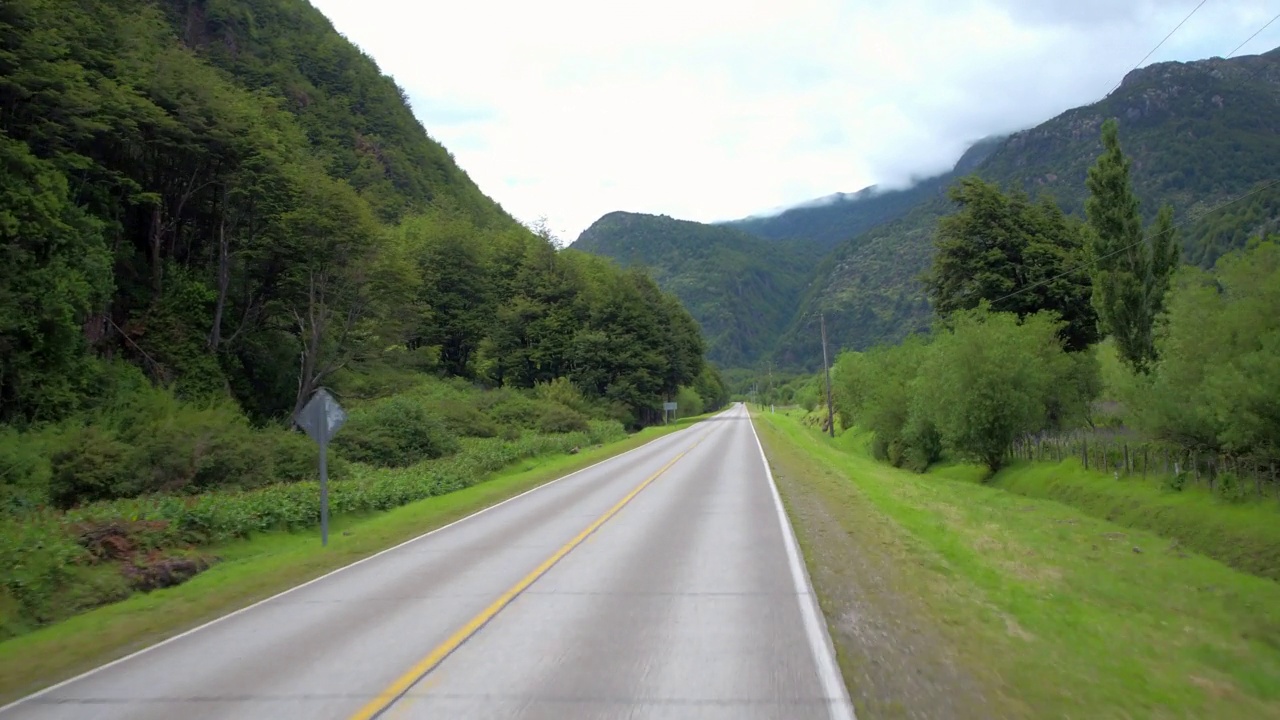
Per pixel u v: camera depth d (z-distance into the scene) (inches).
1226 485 763.4
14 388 1018.7
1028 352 1210.6
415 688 233.9
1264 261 794.8
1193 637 352.2
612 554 457.7
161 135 1481.3
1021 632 295.0
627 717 204.2
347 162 4197.8
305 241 1681.8
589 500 754.8
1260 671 291.9
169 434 930.1
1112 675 246.7
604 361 2984.7
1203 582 542.6
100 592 442.6
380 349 2005.4
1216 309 829.8
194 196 1694.1
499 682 236.2
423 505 791.1
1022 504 971.3
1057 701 215.5
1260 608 467.2
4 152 1041.5
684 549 467.8
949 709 207.0
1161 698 226.4
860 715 202.5
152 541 546.9
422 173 5009.8
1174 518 767.1
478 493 873.5
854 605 323.6
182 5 3846.0
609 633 287.0
